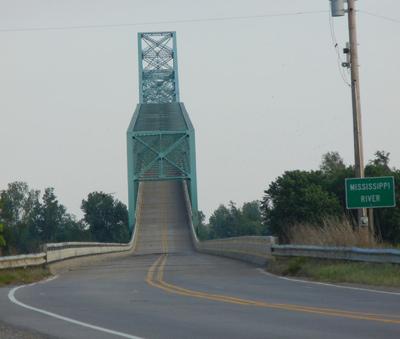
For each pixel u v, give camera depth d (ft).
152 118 459.73
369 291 82.02
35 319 62.69
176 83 560.61
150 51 577.43
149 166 411.75
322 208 204.44
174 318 61.72
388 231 167.02
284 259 130.52
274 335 51.03
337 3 120.78
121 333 53.57
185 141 420.77
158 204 426.10
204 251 266.36
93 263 180.45
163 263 164.25
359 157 118.52
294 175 226.58
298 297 77.25
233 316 62.28
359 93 119.96
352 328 53.26
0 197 197.47
